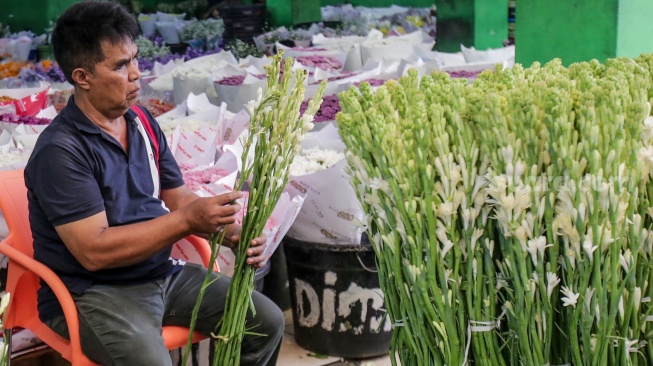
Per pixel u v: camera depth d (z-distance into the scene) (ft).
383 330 9.43
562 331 4.60
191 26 27.53
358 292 9.24
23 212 7.21
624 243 4.54
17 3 28.45
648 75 4.94
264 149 5.91
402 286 4.70
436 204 4.48
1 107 13.25
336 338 9.43
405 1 37.81
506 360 4.76
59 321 6.72
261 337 7.20
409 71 5.04
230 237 7.10
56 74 20.26
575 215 4.26
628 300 4.52
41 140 6.54
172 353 8.56
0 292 8.59
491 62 17.98
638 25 11.93
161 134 7.51
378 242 4.83
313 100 5.90
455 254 4.53
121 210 6.74
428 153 4.47
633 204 4.40
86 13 6.43
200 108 13.21
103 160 6.61
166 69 18.97
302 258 9.35
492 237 4.58
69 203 6.33
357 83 15.34
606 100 4.24
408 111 4.77
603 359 4.51
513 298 4.56
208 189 8.73
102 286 6.71
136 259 6.37
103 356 6.47
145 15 28.30
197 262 8.00
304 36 26.14
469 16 24.64
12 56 23.67
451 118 4.42
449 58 19.34
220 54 19.24
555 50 12.66
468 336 4.63
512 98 4.33
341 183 8.68
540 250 4.35
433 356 4.75
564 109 4.23
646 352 4.75
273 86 5.77
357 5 38.01
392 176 4.43
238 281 6.17
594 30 12.03
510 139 4.24
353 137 4.56
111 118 6.75
